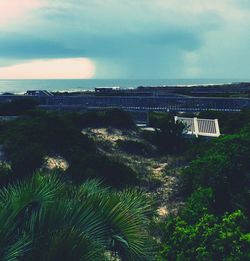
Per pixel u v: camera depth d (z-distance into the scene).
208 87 122.81
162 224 11.95
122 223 5.80
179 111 53.25
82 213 5.57
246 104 53.19
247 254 9.02
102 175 22.33
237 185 19.48
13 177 19.78
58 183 6.50
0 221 5.33
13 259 5.00
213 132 39.88
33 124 30.95
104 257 5.40
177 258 9.40
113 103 55.59
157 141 34.91
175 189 22.06
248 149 20.56
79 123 38.09
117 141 33.81
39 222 5.44
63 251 4.95
